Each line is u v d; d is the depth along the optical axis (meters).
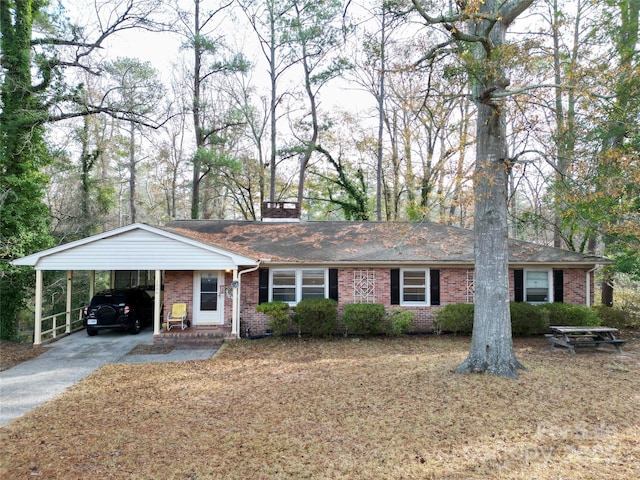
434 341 13.53
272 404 7.64
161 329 14.45
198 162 25.31
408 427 6.41
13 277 16.27
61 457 5.70
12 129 16.25
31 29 16.89
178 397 8.21
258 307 13.95
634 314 16.28
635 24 13.85
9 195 16.09
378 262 14.61
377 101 29.08
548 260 14.61
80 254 13.13
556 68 12.53
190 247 13.30
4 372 10.27
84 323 17.06
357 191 30.88
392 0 9.61
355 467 5.25
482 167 9.20
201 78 26.91
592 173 10.02
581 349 12.09
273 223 19.23
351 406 7.39
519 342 13.18
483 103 8.80
